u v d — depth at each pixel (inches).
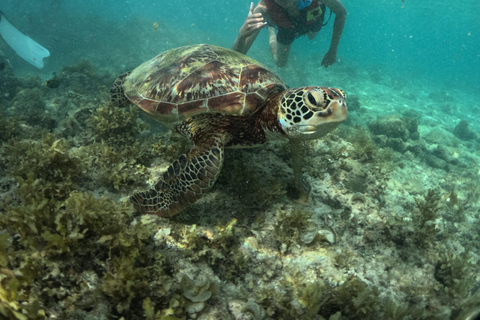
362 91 264.8
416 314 35.7
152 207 39.0
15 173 39.5
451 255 41.3
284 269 38.2
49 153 40.3
